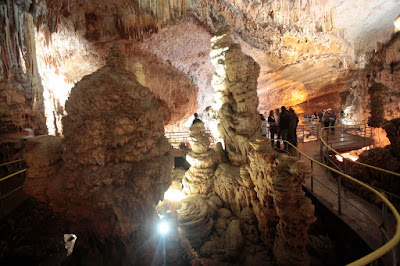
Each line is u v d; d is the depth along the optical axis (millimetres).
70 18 5938
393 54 8453
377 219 3125
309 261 2699
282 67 10836
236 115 4402
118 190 2264
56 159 2438
